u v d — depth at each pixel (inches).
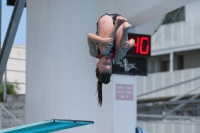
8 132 671.8
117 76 1170.0
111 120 1154.7
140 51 1192.2
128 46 663.1
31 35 1257.4
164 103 1903.3
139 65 1197.1
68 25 1184.8
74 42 1181.1
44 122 670.5
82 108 1170.6
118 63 1167.6
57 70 1189.1
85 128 1172.5
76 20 1182.3
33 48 1248.8
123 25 641.6
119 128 1159.0
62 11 1189.7
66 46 1183.6
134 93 1190.3
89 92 1176.2
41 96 1216.2
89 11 1184.2
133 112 1181.7
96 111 1178.6
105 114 1167.6
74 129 1171.3
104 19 668.1
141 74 1197.1
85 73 1178.0
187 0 1057.5
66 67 1179.9
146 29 1338.6
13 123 1294.3
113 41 656.4
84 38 1181.7
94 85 1179.9
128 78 1186.0
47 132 741.9
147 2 1099.3
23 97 1376.7
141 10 1110.4
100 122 1172.5
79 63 1178.6
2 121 1283.2
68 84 1175.6
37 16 1242.0
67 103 1173.1
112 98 1159.6
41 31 1229.7
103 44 644.7
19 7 983.0
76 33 1181.7
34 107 1230.3
